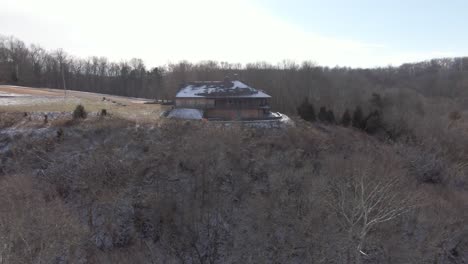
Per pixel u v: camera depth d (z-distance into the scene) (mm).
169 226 21234
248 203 23219
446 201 25094
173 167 25094
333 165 25875
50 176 22906
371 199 18516
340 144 31062
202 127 30172
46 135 27172
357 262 17047
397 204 20375
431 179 29531
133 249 19844
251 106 41656
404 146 33812
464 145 37000
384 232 20000
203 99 41281
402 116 41906
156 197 22547
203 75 72000
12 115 30641
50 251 16000
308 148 29234
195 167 24891
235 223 22078
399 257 19094
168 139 28391
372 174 23672
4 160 24578
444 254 20312
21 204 17953
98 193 21859
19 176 22047
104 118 31141
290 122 36062
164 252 20078
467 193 27859
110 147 26391
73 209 20766
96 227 20156
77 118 30344
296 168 26266
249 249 20375
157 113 38500
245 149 27750
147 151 26781
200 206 22781
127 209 21656
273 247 20297
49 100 43938
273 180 24688
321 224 20562
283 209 22188
